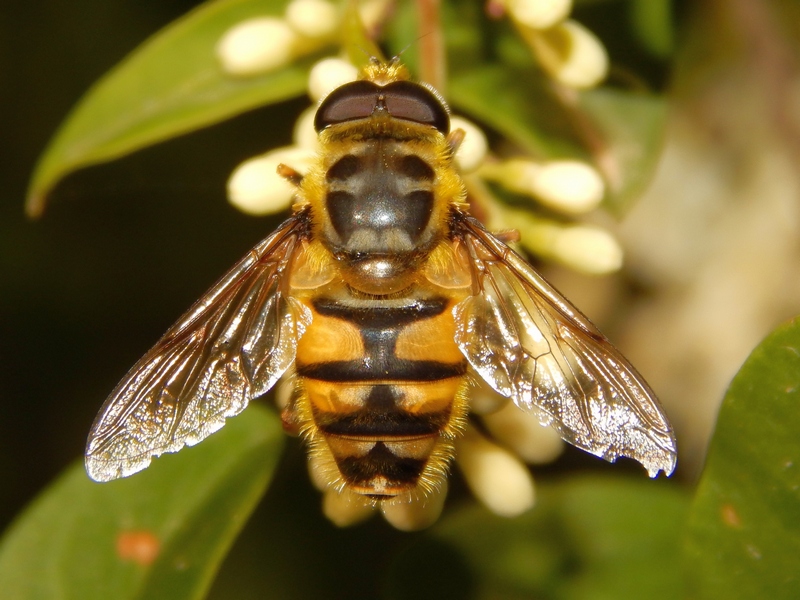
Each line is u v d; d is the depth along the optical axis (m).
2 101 0.09
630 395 0.07
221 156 0.08
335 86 0.07
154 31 0.09
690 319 0.09
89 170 0.08
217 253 0.09
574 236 0.07
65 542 0.07
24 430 0.10
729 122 0.09
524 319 0.07
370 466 0.07
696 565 0.07
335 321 0.07
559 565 0.08
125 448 0.07
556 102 0.08
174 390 0.07
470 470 0.07
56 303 0.09
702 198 0.09
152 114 0.07
